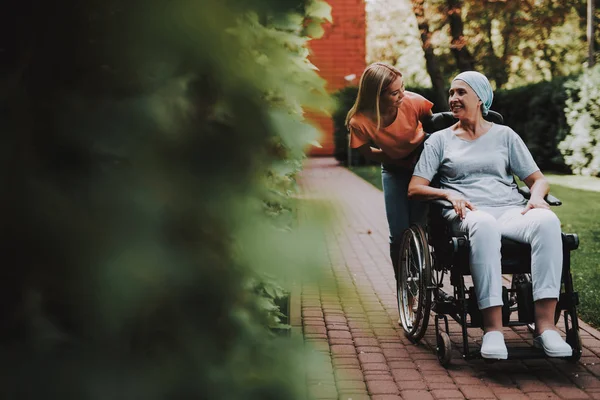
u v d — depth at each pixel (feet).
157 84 2.83
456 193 14.23
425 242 14.20
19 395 2.64
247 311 3.40
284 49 3.18
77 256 2.67
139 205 2.74
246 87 2.89
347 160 71.72
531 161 14.64
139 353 2.88
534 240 13.03
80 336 2.76
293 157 3.30
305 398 3.24
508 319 13.23
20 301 2.69
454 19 52.54
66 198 2.67
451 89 14.88
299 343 3.39
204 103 2.90
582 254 24.71
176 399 2.92
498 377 13.11
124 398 2.75
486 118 15.33
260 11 2.97
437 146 14.88
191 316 2.96
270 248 2.92
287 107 3.12
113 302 2.73
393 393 12.26
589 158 54.29
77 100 2.77
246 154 2.95
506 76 72.54
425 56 53.98
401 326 16.42
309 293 3.05
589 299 18.56
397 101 14.96
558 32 77.20
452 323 16.70
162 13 2.71
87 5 2.76
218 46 2.79
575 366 13.65
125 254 2.70
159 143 2.83
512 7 50.42
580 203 38.96
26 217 2.61
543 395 12.20
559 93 57.36
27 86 2.77
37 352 2.69
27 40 2.79
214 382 3.03
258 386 3.17
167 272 2.78
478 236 12.92
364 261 24.31
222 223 2.93
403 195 16.30
